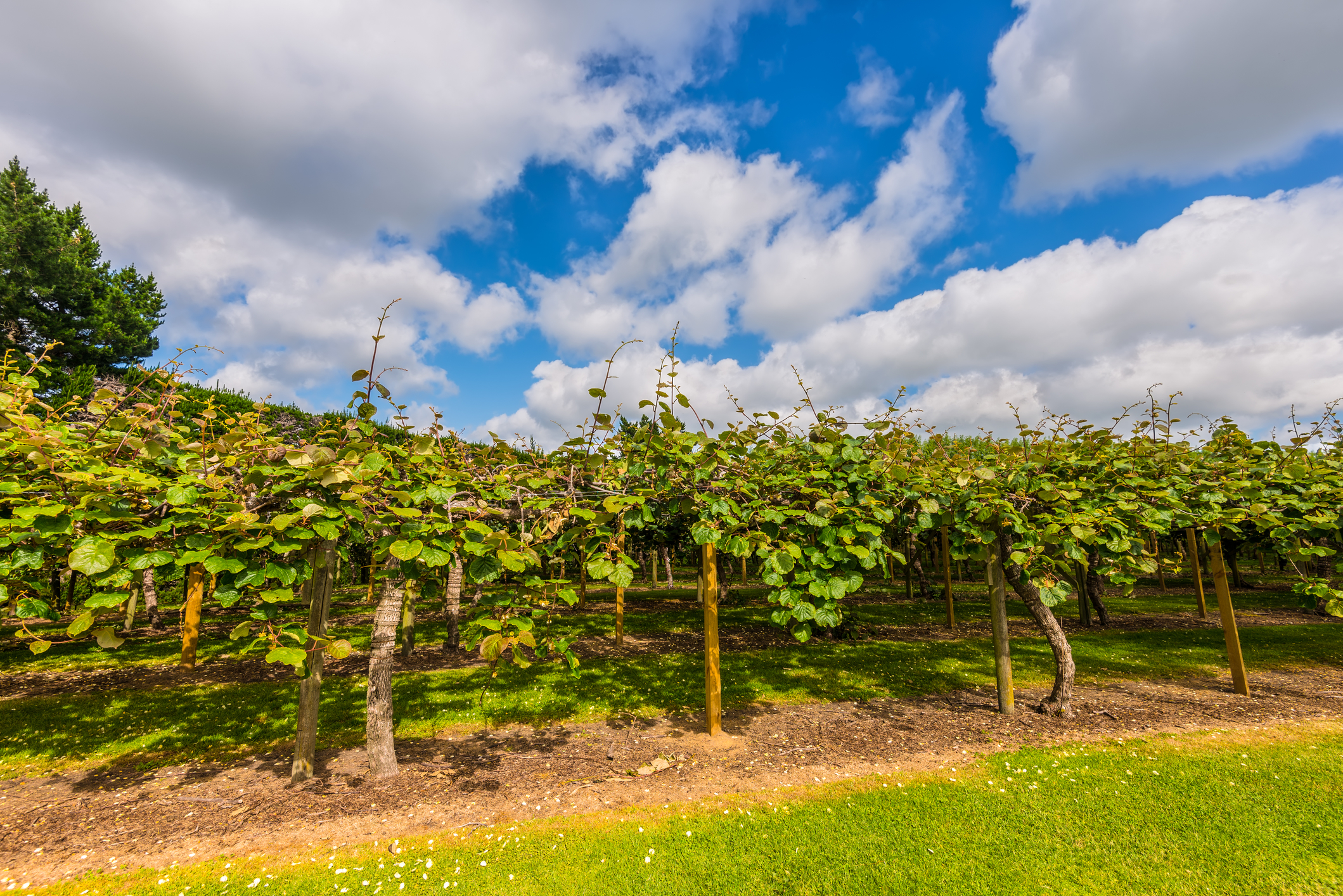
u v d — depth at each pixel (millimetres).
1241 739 5574
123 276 25500
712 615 6250
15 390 4199
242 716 6895
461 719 6727
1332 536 6473
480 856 3795
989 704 7059
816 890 3396
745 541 4859
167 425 4652
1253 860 3576
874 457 6066
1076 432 6930
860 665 9156
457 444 5430
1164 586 19453
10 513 3889
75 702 7461
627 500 4801
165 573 3631
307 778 5105
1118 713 6527
